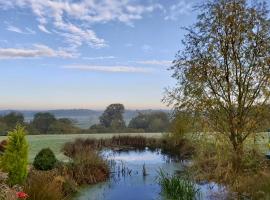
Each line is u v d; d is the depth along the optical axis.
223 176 11.34
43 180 10.36
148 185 15.16
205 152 11.38
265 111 9.58
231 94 9.80
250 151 10.67
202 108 9.73
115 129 48.22
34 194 9.00
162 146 32.91
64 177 13.98
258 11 9.37
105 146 33.31
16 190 8.65
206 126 9.93
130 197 12.95
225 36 9.47
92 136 38.03
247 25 9.33
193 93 9.81
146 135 39.16
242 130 9.88
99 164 17.58
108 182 16.09
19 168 11.05
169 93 10.36
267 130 10.00
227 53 9.55
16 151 11.19
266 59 9.34
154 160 24.39
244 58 9.52
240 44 9.46
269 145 11.03
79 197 13.05
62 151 24.06
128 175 17.89
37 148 26.00
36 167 14.95
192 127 10.09
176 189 12.80
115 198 12.91
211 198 11.58
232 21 9.30
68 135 40.50
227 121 9.95
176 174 17.19
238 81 9.69
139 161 23.78
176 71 10.16
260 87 9.59
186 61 9.97
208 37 9.62
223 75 9.64
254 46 9.41
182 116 10.14
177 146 27.98
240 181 10.64
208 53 9.66
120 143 35.00
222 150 10.19
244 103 9.77
